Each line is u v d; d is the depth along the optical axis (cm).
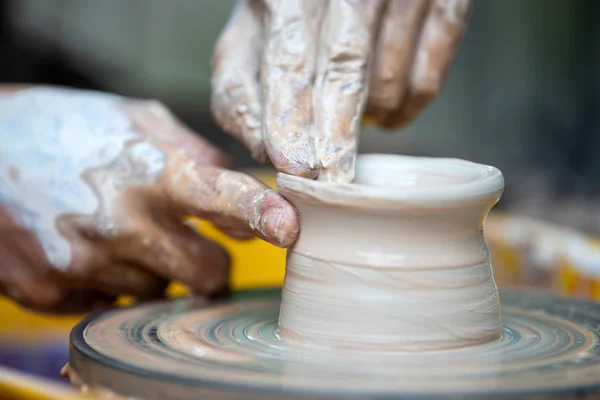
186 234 189
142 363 118
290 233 134
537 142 548
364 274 126
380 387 105
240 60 178
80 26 547
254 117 168
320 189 126
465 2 189
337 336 128
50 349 250
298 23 162
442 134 591
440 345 126
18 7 459
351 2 164
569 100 554
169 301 176
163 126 204
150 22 586
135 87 539
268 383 107
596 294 253
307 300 131
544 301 172
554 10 561
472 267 130
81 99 216
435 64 190
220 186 160
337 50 159
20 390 133
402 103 196
